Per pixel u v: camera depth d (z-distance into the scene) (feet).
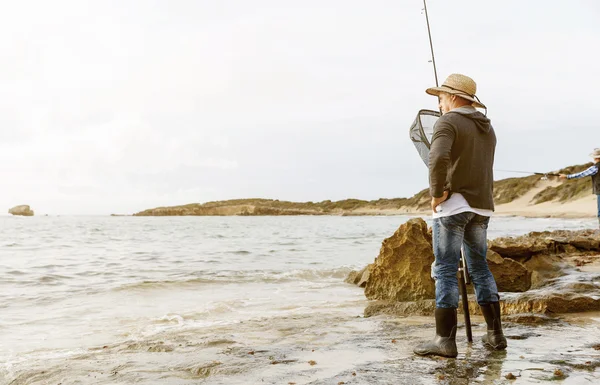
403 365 10.25
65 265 43.06
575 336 12.69
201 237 98.27
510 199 291.79
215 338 14.80
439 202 10.69
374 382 9.12
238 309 21.31
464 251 11.69
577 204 204.44
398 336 13.56
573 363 10.05
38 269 39.83
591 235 41.22
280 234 108.88
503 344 11.35
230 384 9.42
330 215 580.30
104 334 17.21
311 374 9.84
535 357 10.58
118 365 11.57
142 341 14.98
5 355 14.44
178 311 21.26
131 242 80.33
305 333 14.79
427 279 21.94
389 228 137.28
